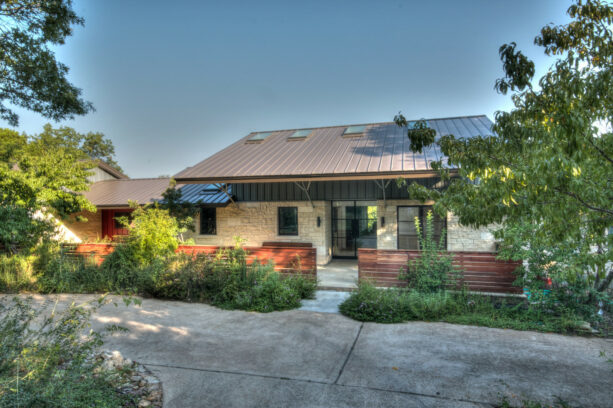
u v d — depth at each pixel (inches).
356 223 545.0
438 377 170.4
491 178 127.6
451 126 541.6
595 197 120.5
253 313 281.1
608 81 122.3
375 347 209.9
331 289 349.7
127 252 381.4
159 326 249.9
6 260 389.4
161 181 727.7
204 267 334.3
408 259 318.0
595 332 227.9
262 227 535.2
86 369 140.2
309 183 500.7
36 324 237.8
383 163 404.5
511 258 274.7
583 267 185.8
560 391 155.3
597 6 149.1
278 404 148.3
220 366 185.6
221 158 527.2
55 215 518.9
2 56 419.5
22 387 106.6
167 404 148.6
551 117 134.1
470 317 256.5
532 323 243.4
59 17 435.5
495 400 149.1
